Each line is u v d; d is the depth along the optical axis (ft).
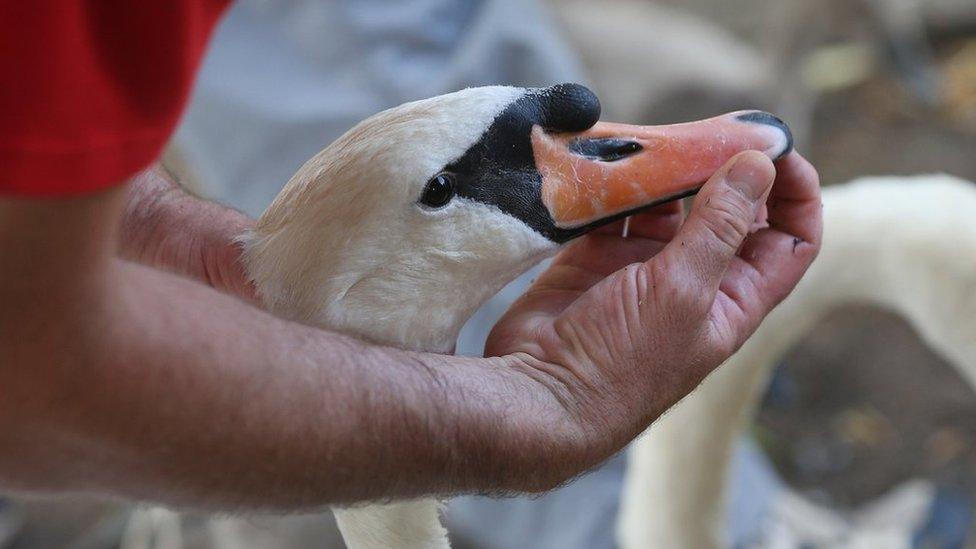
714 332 10.62
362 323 10.37
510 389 9.75
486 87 10.87
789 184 11.30
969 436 36.96
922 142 49.47
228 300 8.30
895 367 39.34
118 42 6.23
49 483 7.68
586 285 11.61
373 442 8.86
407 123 10.29
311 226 10.14
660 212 11.99
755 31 55.06
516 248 10.55
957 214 19.44
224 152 25.31
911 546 30.07
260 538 24.29
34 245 6.46
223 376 7.89
